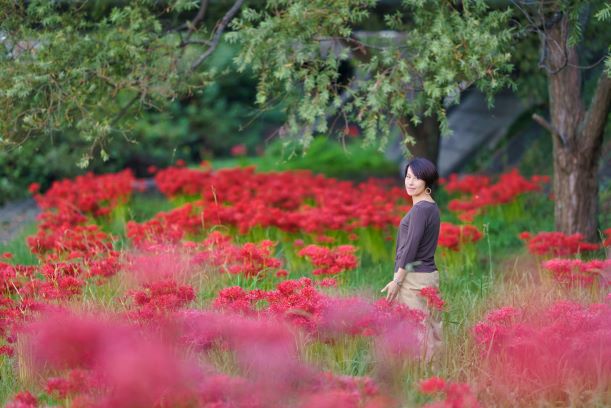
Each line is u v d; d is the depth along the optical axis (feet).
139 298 28.27
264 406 22.17
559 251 39.55
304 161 94.02
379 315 26.14
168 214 45.70
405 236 28.32
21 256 50.14
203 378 22.65
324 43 35.88
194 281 36.83
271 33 34.22
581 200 44.78
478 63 31.63
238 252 35.96
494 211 55.93
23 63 36.65
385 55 34.40
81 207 55.26
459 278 40.93
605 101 42.32
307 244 45.88
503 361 25.88
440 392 24.61
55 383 22.88
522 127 80.12
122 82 39.19
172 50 40.96
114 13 38.40
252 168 64.03
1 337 29.04
